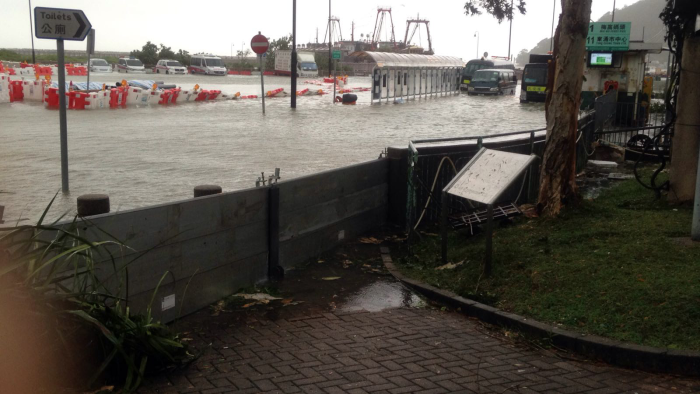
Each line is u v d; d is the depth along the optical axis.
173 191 10.73
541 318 5.48
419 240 8.43
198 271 5.88
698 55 8.75
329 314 5.89
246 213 6.49
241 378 4.50
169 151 15.46
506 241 7.49
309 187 7.58
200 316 5.79
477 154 7.17
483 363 4.84
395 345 5.17
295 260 7.42
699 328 4.95
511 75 54.00
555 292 5.87
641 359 4.74
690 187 9.02
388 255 7.87
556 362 4.89
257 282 6.75
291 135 19.19
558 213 8.34
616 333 5.07
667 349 4.74
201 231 5.88
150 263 5.33
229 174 12.39
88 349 4.19
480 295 6.12
